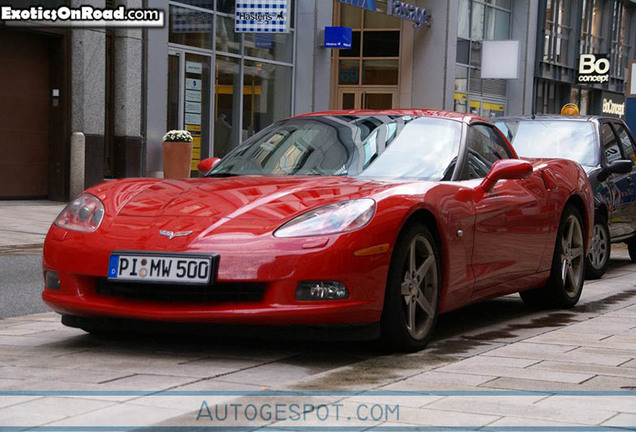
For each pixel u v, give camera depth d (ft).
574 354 17.78
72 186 63.10
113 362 16.52
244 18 76.07
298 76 85.05
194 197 18.02
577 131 36.27
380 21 108.27
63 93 63.26
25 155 62.69
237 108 78.23
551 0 129.59
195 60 73.56
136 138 67.82
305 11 85.15
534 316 23.47
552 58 130.72
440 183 19.30
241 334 16.75
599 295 28.22
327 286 16.53
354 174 19.88
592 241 32.89
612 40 150.00
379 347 17.85
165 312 16.63
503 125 37.45
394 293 17.42
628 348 18.52
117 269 16.78
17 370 15.67
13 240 41.83
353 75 109.81
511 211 21.47
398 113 21.95
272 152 21.09
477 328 21.40
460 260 19.43
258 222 16.90
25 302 25.90
